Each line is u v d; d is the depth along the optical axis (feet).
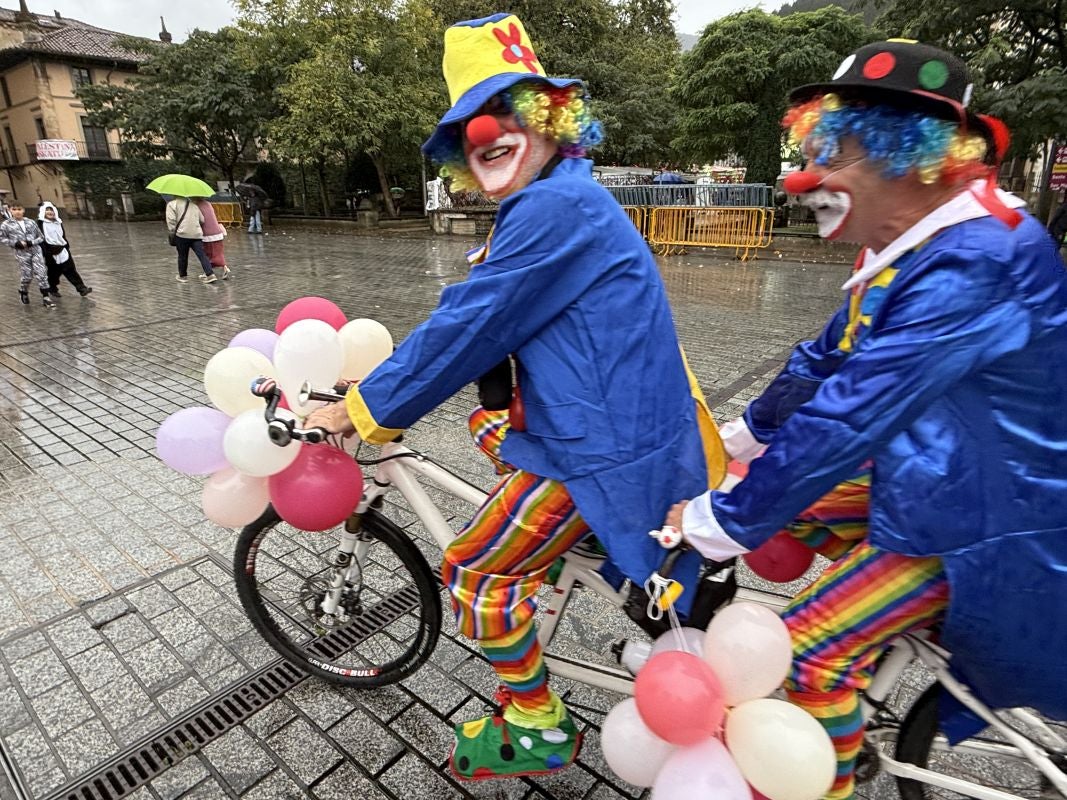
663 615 5.41
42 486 13.05
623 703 5.26
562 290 4.78
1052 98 28.73
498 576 5.76
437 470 6.69
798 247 48.08
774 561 5.98
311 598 8.06
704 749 4.60
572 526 5.47
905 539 4.22
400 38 61.05
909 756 5.55
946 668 4.92
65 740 7.38
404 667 7.50
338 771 7.00
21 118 107.55
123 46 79.10
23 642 8.84
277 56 68.59
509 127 5.03
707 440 5.72
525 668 6.00
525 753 6.17
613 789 6.79
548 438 5.01
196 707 7.80
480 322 4.75
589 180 4.99
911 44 4.02
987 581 4.13
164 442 6.27
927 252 3.98
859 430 3.94
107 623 9.18
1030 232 3.96
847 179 4.22
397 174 78.89
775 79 50.21
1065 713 4.47
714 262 43.78
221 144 77.82
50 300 31.09
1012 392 3.97
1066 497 4.08
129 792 6.79
